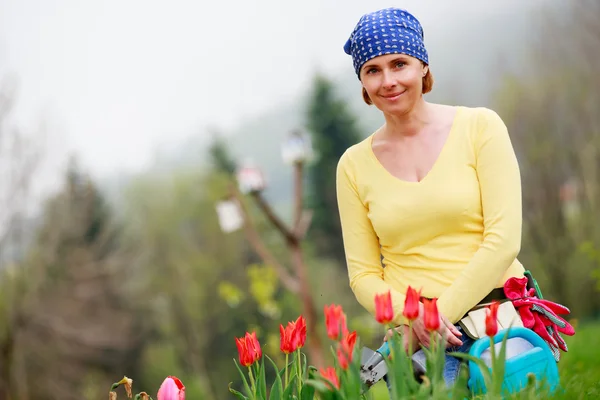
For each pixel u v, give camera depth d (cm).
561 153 2902
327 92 4288
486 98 3416
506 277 321
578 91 2848
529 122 2936
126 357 3444
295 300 2956
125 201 4481
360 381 260
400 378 243
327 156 4203
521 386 273
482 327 304
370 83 323
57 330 2656
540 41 2953
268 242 3741
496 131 321
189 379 3772
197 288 3803
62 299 2727
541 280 2992
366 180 338
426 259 323
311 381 245
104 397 3055
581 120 2862
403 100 320
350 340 252
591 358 687
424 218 320
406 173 329
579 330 1201
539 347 294
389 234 329
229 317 3728
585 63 2831
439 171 321
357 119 4284
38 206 2619
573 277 2862
